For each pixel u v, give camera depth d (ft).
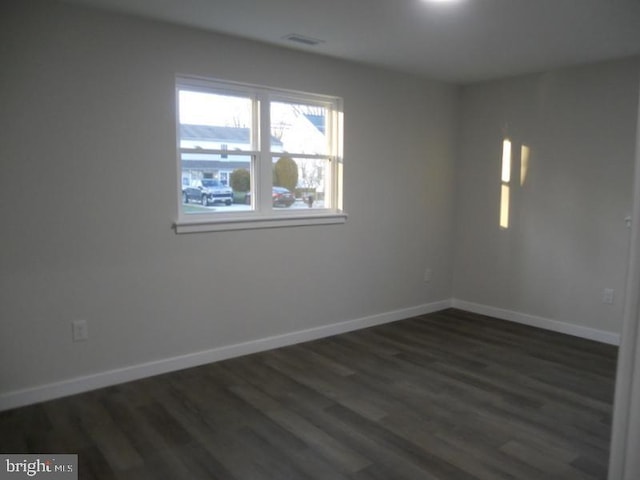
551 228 14.23
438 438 8.14
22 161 8.86
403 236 15.30
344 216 13.62
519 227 14.98
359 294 14.38
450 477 7.02
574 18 9.61
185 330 11.10
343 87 13.21
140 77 9.97
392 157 14.66
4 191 8.73
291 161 12.79
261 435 8.19
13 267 8.94
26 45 8.73
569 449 7.81
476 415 8.98
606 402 9.55
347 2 8.93
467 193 16.31
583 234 13.57
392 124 14.52
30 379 9.28
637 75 12.32
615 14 9.37
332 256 13.61
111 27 9.54
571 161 13.67
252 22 10.08
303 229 12.89
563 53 12.16
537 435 8.26
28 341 9.20
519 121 14.74
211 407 9.22
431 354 12.28
